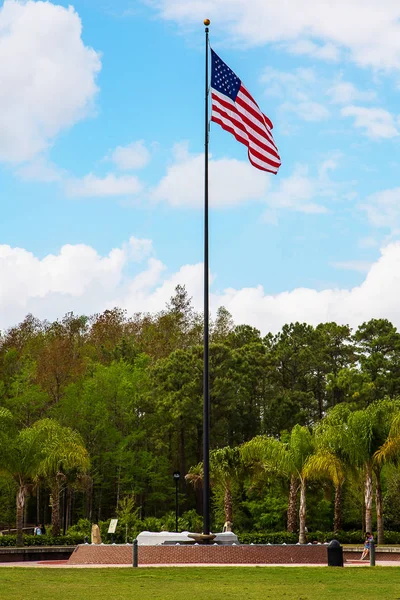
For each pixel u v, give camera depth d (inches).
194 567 1219.2
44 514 3125.0
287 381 3902.6
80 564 1416.1
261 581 1031.0
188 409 3011.8
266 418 3294.8
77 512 3161.9
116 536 2181.3
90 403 2970.0
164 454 3152.1
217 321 4271.7
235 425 3164.4
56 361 3508.9
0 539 1909.4
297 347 3986.2
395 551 1771.7
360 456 2009.1
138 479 3073.3
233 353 3218.5
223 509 2620.6
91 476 2810.0
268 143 1418.6
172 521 2413.9
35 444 1945.1
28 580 1019.3
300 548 1425.9
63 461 2117.4
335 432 2036.2
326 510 2559.1
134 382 3154.5
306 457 2059.5
